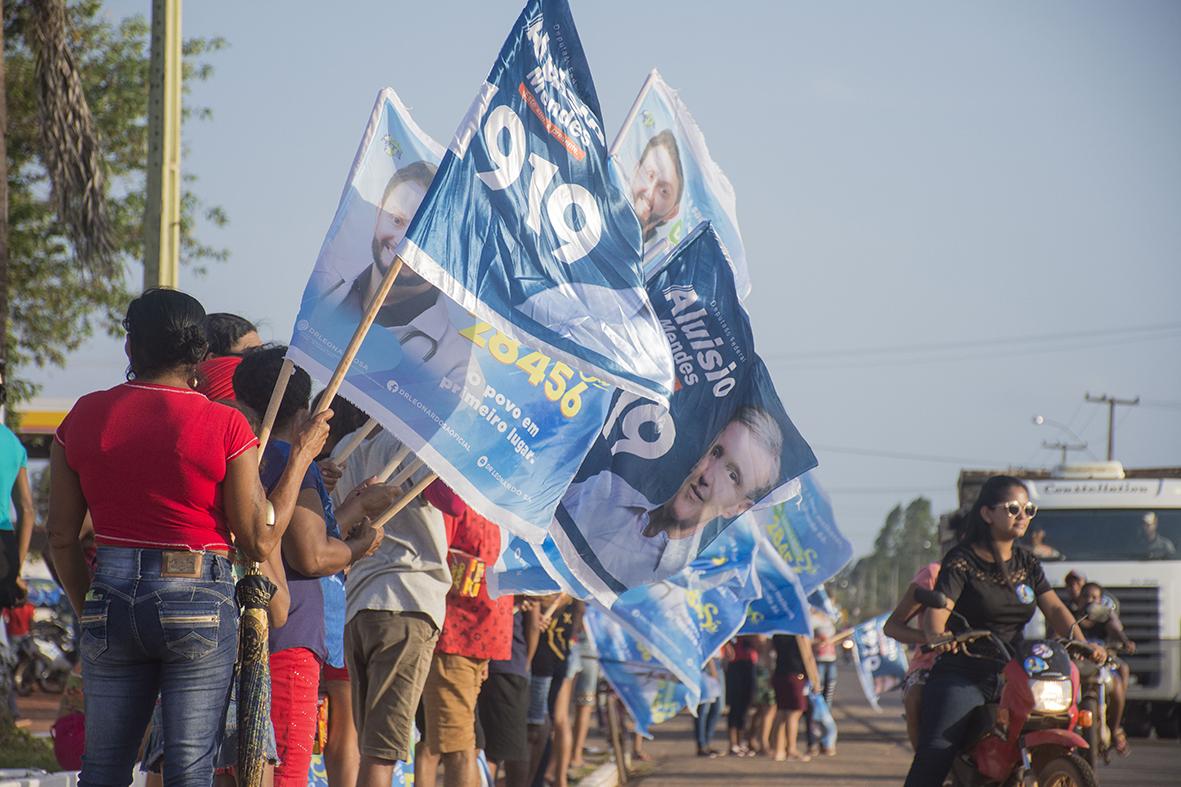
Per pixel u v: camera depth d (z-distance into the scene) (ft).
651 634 48.24
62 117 74.59
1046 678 37.99
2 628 56.44
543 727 53.57
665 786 69.00
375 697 34.27
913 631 39.93
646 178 45.09
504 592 39.19
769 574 54.24
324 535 28.12
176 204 70.79
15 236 113.70
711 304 40.50
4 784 36.24
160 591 23.71
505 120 29.66
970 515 40.57
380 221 31.68
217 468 24.14
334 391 26.99
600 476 39.55
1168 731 115.44
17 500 43.52
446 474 30.58
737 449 39.93
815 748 94.02
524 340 29.30
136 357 24.63
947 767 38.70
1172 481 117.19
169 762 23.93
